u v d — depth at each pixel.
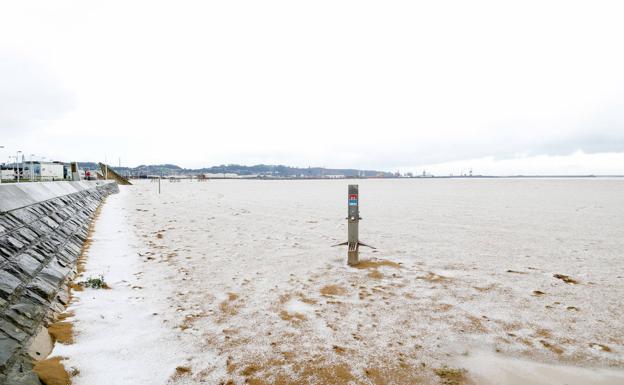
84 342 4.62
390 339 5.06
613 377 4.23
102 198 29.36
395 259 9.92
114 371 4.02
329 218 19.75
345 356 4.55
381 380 4.05
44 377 3.70
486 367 4.40
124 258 9.19
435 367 4.37
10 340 3.86
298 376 4.07
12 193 8.63
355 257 9.17
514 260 9.85
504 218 19.75
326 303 6.43
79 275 7.41
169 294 6.64
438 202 33.75
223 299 6.50
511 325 5.59
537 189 76.38
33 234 7.43
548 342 5.05
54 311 5.32
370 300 6.62
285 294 6.86
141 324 5.29
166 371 4.09
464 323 5.64
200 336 4.99
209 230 14.63
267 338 5.00
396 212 23.38
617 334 5.32
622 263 9.54
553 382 4.11
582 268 9.02
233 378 4.00
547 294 7.03
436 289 7.30
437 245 12.00
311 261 9.56
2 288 4.58
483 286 7.52
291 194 48.69
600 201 34.34
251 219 18.77
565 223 17.67
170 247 10.91
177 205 27.06
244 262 9.29
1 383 3.24
